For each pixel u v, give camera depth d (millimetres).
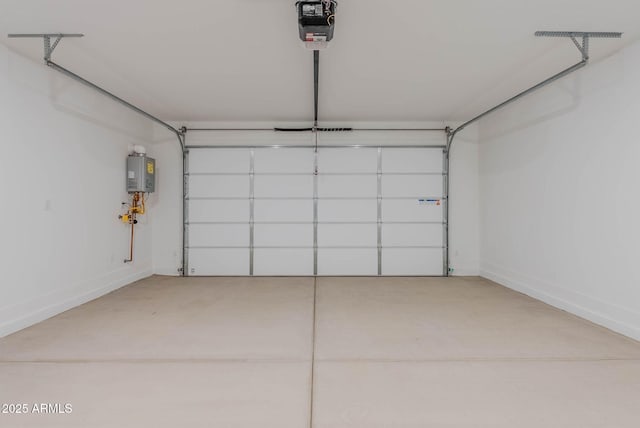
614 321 3361
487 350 2896
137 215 5648
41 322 3598
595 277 3607
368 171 6133
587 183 3715
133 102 5102
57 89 3906
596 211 3600
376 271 6152
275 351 2877
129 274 5469
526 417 1979
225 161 6133
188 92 4656
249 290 5082
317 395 2205
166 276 6047
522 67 3816
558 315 3859
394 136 6133
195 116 5859
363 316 3828
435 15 2777
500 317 3787
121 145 5180
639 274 3121
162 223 6129
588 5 2629
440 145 6125
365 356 2781
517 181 5020
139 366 2598
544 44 3275
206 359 2723
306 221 6156
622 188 3295
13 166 3348
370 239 6164
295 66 3789
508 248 5273
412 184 6152
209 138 6145
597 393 2232
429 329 3402
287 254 6164
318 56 3426
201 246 6152
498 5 2639
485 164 5953
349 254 6164
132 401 2129
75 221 4211
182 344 3018
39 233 3656
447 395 2205
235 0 2570
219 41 3219
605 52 3369
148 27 2965
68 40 3197
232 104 5191
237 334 3264
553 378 2426
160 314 3887
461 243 6156
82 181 4336
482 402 2129
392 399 2158
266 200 6152
